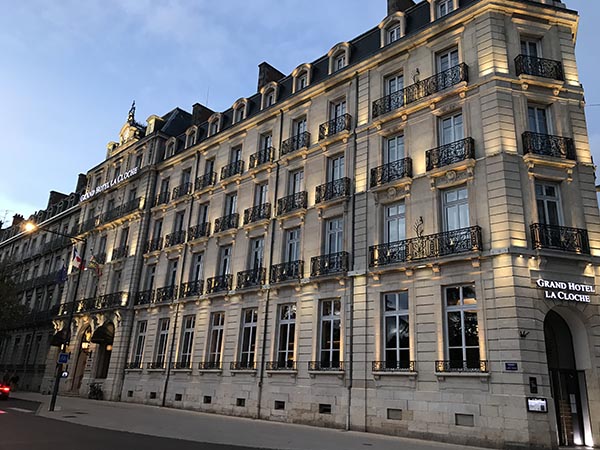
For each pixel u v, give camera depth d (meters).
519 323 13.58
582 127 16.23
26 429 13.59
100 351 31.08
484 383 13.77
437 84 17.67
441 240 15.86
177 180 30.22
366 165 19.25
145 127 37.44
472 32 17.38
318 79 23.16
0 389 26.22
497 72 16.23
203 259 25.77
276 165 23.25
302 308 19.58
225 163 26.77
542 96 16.27
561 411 14.35
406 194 17.48
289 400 18.70
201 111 33.38
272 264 21.61
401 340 16.34
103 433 13.55
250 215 23.55
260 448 11.58
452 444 13.62
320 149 21.38
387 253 17.28
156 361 26.33
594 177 15.67
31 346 40.03
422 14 19.69
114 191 35.69
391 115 18.73
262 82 27.92
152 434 13.69
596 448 13.43
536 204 15.05
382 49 19.91
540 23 17.33
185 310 25.41
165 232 29.34
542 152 15.48
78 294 34.53
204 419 18.56
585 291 14.28
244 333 22.08
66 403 24.66
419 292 16.02
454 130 17.20
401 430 15.16
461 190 16.38
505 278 14.14
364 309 17.41
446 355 14.96
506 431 12.95
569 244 14.60
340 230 19.64
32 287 43.34
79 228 37.94
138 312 28.64
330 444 12.64
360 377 16.77
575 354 14.77
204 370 22.70
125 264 30.98
